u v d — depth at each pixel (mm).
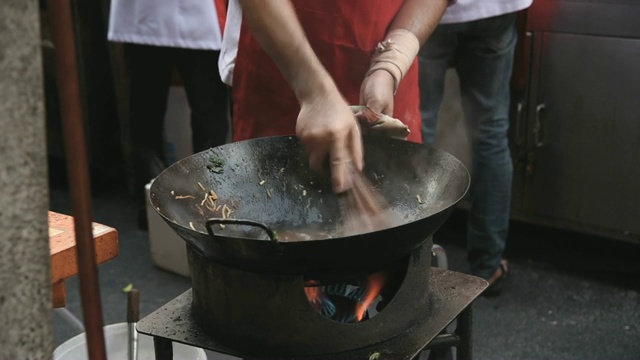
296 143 1588
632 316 2723
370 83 1654
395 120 1553
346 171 1357
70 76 799
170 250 3076
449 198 1406
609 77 2715
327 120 1358
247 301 1228
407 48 1735
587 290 2893
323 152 1374
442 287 1456
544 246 3201
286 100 1873
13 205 799
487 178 2717
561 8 2729
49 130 3932
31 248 825
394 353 1246
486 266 2840
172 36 2916
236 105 1959
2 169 783
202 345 1291
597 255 3117
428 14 1836
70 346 1742
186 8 2875
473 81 2643
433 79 2611
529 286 2936
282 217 1533
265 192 1554
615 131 2768
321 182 1558
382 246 1182
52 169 4145
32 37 783
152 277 3105
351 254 1172
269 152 1590
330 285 1299
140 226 3510
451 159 1458
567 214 2979
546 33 2787
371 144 1583
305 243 1134
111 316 2826
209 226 1158
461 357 1466
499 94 2652
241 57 1893
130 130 3318
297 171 1582
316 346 1228
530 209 3053
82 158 822
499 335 2643
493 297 2871
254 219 1520
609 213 2883
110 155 4000
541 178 2984
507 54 2607
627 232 2869
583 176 2895
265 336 1235
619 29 2641
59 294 1286
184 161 1487
